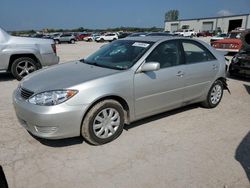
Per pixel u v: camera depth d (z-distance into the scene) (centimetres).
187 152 334
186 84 431
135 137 372
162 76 389
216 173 291
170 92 409
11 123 415
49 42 759
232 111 495
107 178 279
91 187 265
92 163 306
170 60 410
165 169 296
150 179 278
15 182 270
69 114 308
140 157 320
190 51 448
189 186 268
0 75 826
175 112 479
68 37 3612
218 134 390
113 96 344
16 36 716
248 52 757
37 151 329
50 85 321
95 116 329
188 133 391
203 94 477
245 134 392
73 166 299
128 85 351
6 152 325
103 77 334
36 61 746
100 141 343
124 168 297
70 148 338
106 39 4047
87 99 315
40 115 302
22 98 330
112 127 353
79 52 1814
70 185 267
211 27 6819
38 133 316
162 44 404
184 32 5256
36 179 275
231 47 1375
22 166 297
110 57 412
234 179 281
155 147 345
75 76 344
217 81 501
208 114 475
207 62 470
